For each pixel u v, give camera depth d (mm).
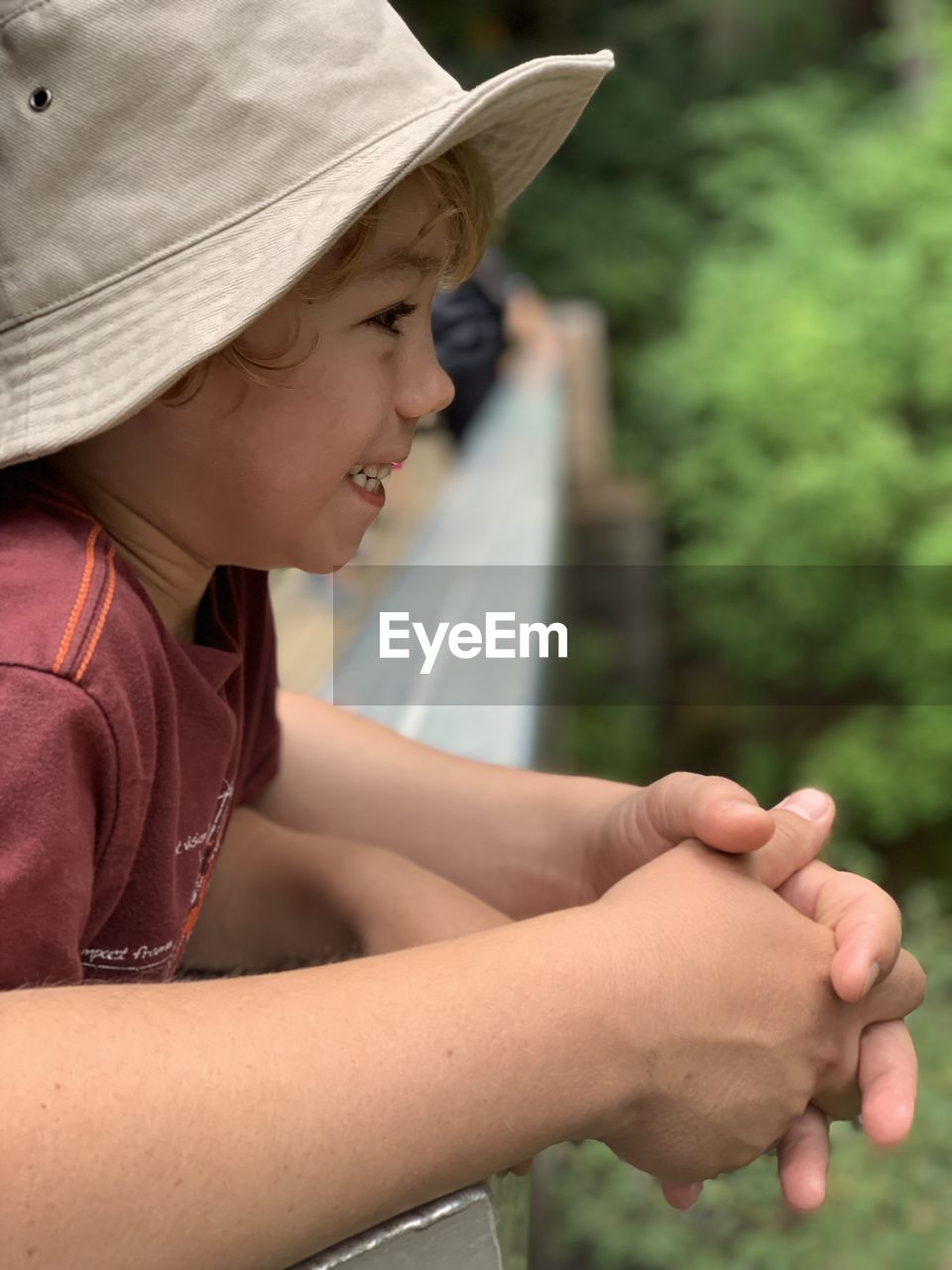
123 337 560
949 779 5062
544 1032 472
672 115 10477
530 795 817
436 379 653
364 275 612
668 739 6227
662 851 714
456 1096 444
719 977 535
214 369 591
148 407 602
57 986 459
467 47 10836
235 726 656
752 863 613
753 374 5707
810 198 6609
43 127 566
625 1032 494
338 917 750
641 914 541
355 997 452
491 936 505
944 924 3033
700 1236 1913
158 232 564
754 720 6141
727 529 5816
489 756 1126
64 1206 377
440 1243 452
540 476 2469
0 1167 373
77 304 569
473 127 601
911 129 6520
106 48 559
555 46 10898
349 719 902
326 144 569
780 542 5535
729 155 8180
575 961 500
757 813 592
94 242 567
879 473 5293
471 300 2461
